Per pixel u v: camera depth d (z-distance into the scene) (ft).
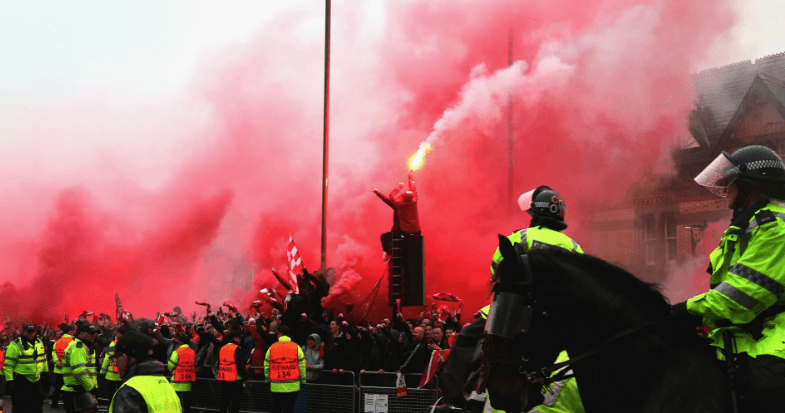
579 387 14.49
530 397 14.11
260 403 59.77
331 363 55.26
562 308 14.17
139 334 21.35
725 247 14.15
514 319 13.84
